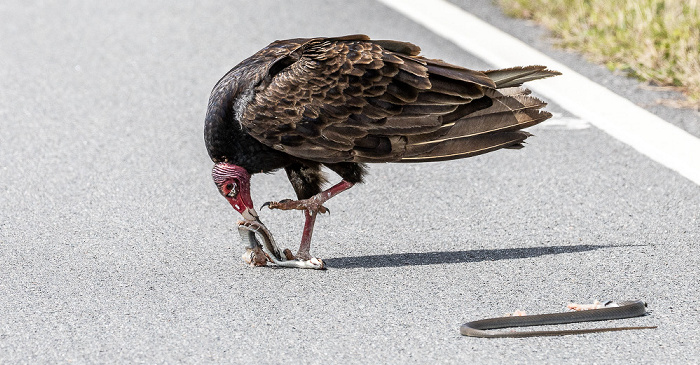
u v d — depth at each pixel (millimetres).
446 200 11766
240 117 9539
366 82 9453
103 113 14945
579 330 8352
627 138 13305
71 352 8188
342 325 8609
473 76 9438
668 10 16500
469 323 8422
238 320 8734
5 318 8820
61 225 11109
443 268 9844
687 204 11320
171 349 8211
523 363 7863
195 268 9953
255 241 9945
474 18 18703
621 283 9383
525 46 16859
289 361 7980
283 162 9969
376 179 12508
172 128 14391
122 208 11633
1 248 10445
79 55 17703
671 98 14500
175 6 20969
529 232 10734
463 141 9492
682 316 8664
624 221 10930
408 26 18484
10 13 20562
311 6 20484
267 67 9617
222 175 9742
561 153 13000
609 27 16828
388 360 7957
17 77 16547
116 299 9211
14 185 12305
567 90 14945
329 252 10383
